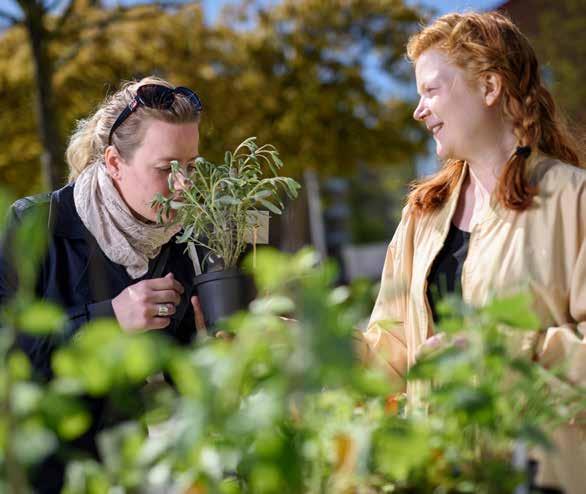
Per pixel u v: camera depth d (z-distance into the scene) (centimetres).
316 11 1033
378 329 181
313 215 1627
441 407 93
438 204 179
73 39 791
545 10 1063
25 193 935
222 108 898
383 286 188
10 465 68
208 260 165
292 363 70
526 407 93
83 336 73
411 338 172
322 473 84
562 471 136
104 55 810
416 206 183
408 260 184
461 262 168
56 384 73
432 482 89
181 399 77
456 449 91
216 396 71
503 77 163
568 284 152
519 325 86
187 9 862
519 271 153
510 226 158
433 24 171
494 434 88
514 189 159
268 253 75
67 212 178
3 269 162
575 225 154
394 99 1077
